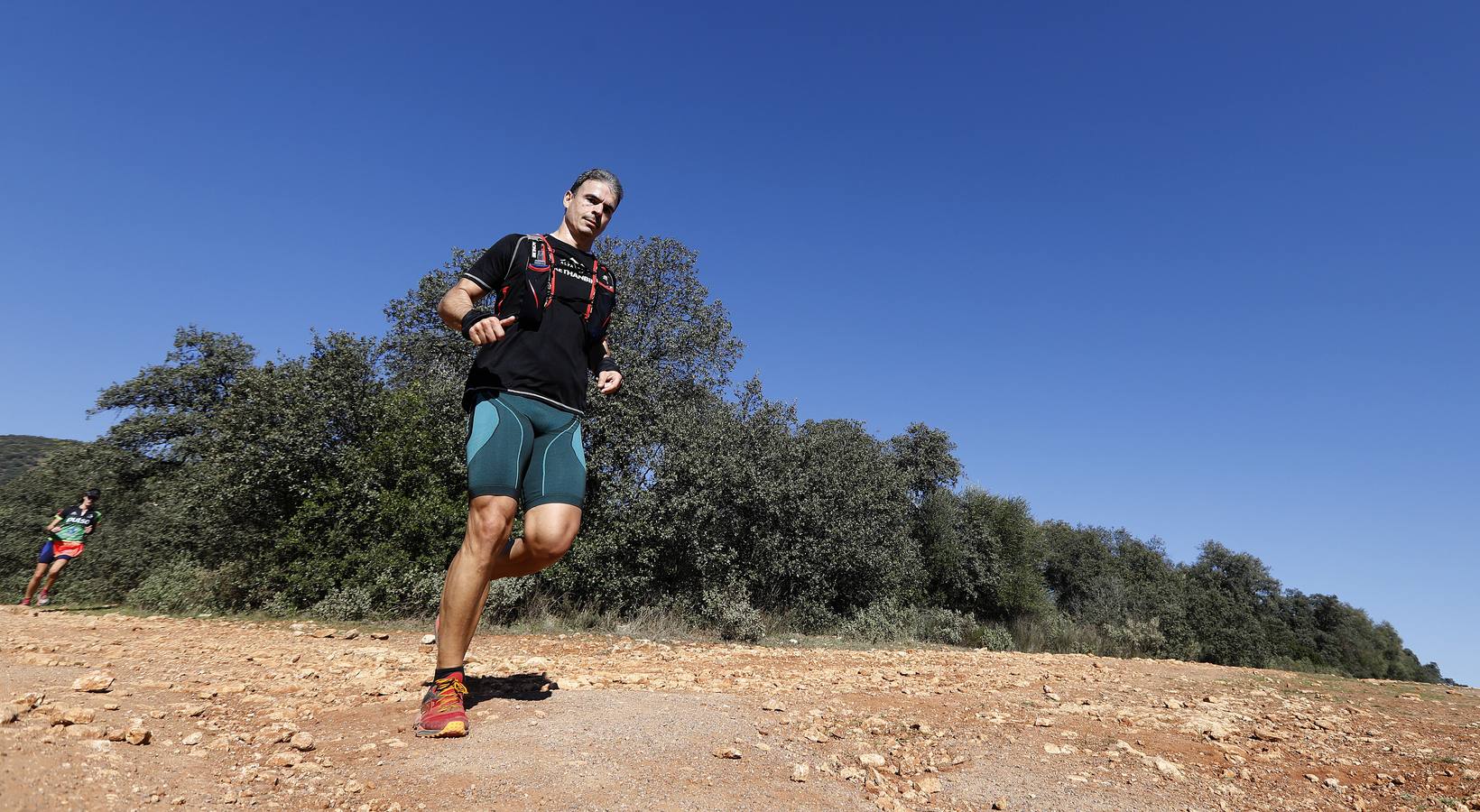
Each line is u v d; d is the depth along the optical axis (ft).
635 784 7.19
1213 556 114.73
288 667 14.20
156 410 48.16
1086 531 96.68
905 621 48.03
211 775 6.62
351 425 35.29
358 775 6.95
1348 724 14.60
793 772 8.05
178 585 32.45
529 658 18.29
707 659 21.40
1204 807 8.48
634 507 39.42
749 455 44.19
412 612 30.73
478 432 8.46
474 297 8.68
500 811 6.28
